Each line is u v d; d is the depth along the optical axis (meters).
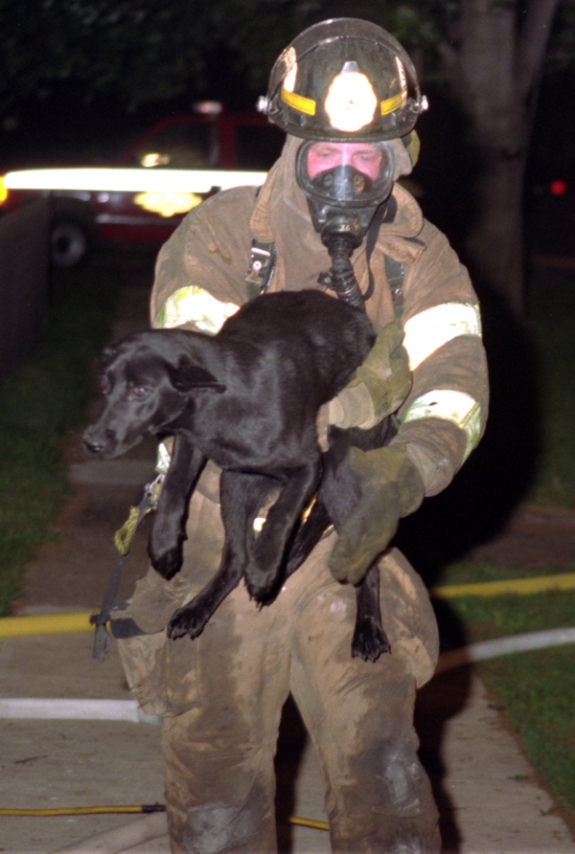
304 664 4.54
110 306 26.72
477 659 9.33
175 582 4.68
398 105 4.49
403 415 4.76
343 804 4.30
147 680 4.76
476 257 20.06
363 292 4.68
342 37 4.52
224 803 4.59
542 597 11.06
